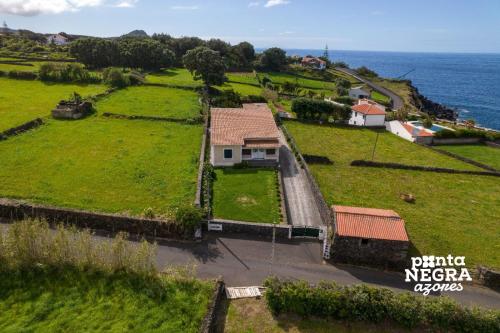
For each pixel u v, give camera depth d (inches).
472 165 2357.3
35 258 1027.3
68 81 3612.2
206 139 2299.5
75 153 1943.9
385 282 1190.3
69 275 1010.7
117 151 2020.2
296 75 6259.8
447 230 1521.9
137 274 1029.8
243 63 6259.8
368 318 968.3
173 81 4077.3
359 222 1278.3
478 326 944.9
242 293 1064.2
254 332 926.4
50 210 1330.0
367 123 3117.6
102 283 994.7
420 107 5068.9
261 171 1935.3
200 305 962.7
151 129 2437.3
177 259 1216.8
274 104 3472.0
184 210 1314.0
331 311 970.1
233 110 2380.7
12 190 1492.4
